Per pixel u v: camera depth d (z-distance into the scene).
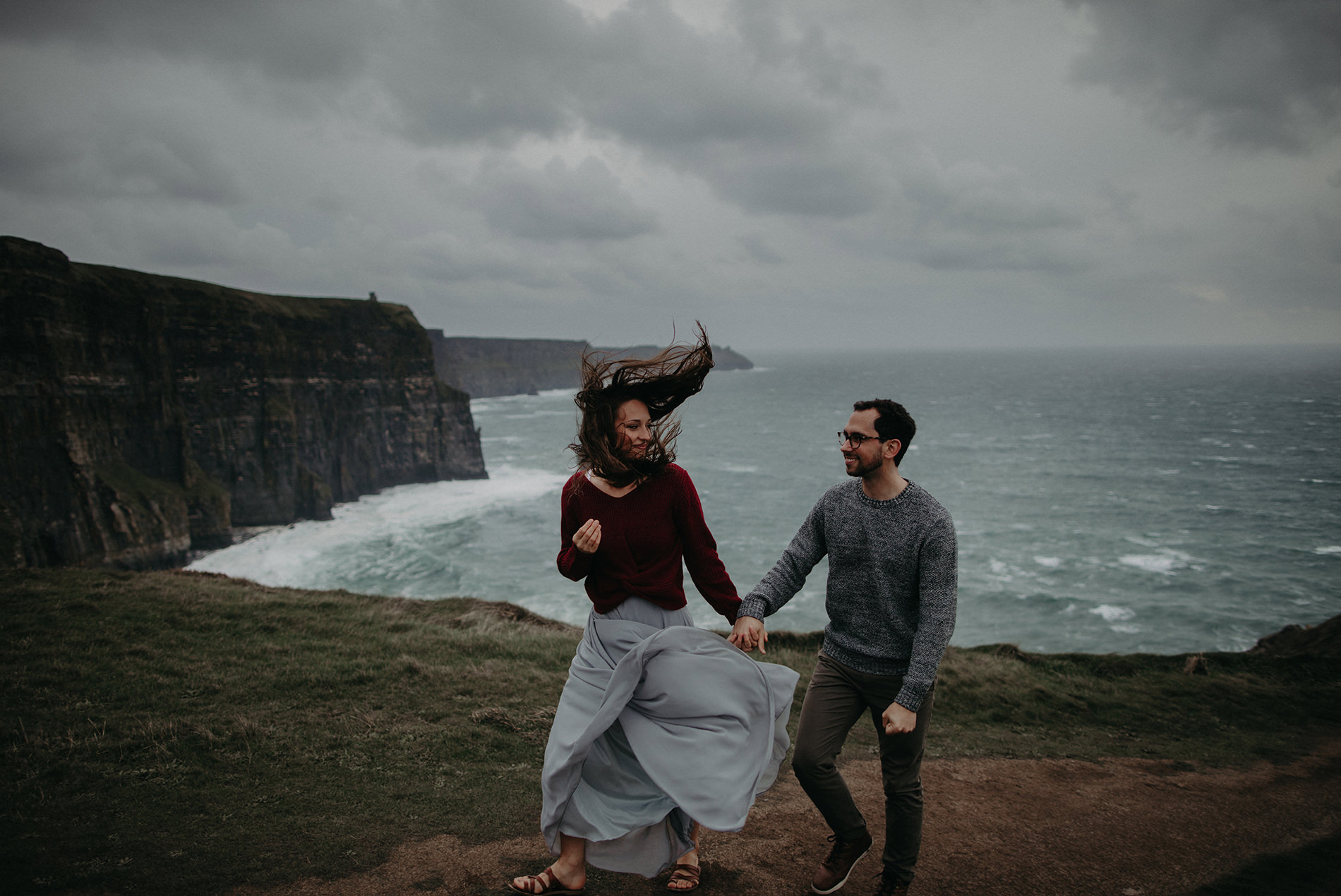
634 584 2.75
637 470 2.68
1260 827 4.40
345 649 6.75
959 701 7.12
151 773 3.86
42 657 5.69
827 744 2.95
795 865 3.30
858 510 2.96
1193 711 7.60
